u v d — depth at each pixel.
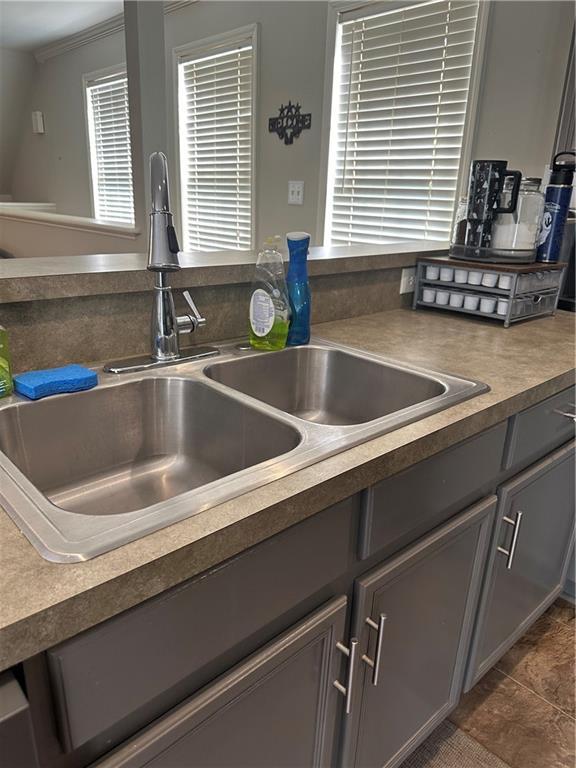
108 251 3.30
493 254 1.64
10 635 0.45
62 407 0.94
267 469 0.73
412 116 2.70
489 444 1.06
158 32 2.56
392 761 1.15
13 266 1.12
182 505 0.63
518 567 1.37
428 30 2.54
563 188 1.62
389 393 1.23
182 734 0.65
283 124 3.31
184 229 4.30
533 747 1.38
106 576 0.51
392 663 1.03
